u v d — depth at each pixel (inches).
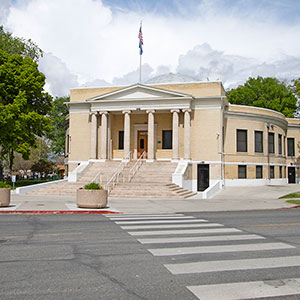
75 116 1524.4
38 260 292.4
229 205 842.8
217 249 337.4
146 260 294.7
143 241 373.1
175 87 1416.1
